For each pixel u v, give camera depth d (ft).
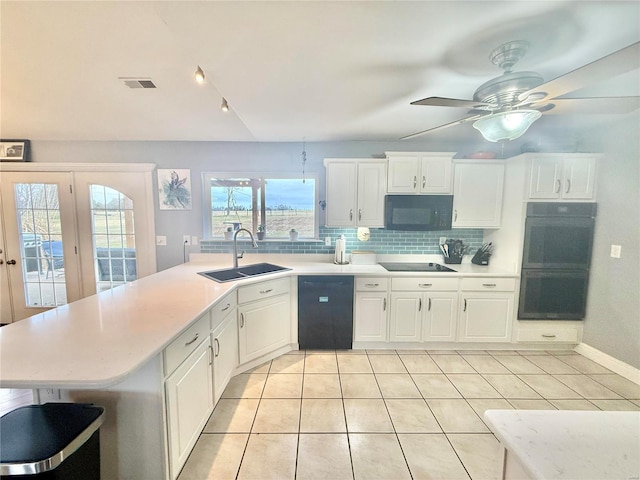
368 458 5.59
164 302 6.15
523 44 4.57
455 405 7.12
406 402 7.22
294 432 6.23
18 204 11.10
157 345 4.22
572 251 9.44
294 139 10.72
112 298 6.43
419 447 5.86
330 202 10.45
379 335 9.87
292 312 9.73
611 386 7.92
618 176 8.58
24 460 3.38
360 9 3.78
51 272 11.40
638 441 2.31
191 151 11.11
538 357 9.52
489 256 10.98
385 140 10.95
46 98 7.82
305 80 5.85
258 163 11.20
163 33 5.29
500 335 9.84
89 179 11.08
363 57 4.99
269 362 9.08
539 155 9.22
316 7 3.72
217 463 5.47
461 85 6.08
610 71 3.92
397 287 9.73
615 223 8.66
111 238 11.32
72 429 3.84
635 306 8.14
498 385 7.95
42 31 5.22
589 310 9.46
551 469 2.05
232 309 7.70
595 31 4.24
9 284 11.39
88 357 3.87
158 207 11.23
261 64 5.22
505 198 10.28
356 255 10.80
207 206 11.33
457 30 4.24
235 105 7.22
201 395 5.85
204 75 6.21
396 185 10.31
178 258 11.42
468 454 5.71
